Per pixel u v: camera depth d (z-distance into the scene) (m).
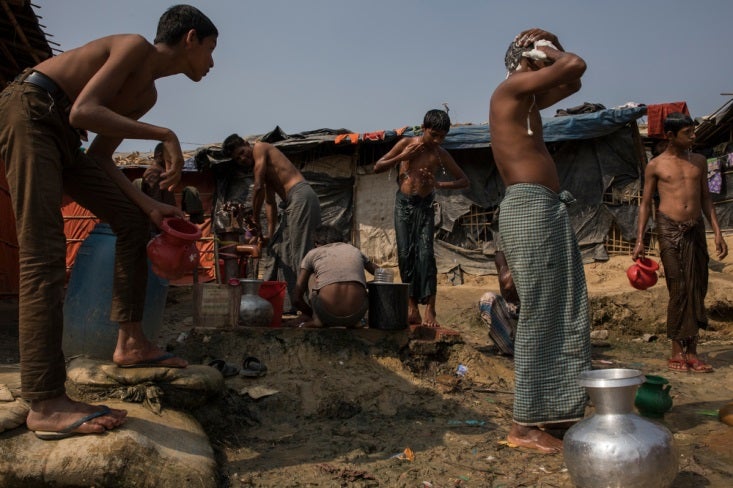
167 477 2.81
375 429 3.98
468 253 12.38
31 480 2.67
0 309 8.98
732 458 3.44
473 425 4.07
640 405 4.20
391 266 12.89
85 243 4.13
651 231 11.92
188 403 3.58
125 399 3.41
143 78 3.10
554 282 3.63
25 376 2.76
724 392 5.03
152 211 3.30
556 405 3.60
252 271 7.16
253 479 3.15
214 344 4.83
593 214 11.95
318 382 4.50
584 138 11.65
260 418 4.04
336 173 13.21
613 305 8.05
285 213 6.27
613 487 2.71
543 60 3.63
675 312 5.88
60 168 2.92
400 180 5.95
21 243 2.76
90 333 3.96
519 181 3.71
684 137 5.86
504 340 5.97
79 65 2.94
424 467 3.34
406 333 5.30
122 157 15.16
